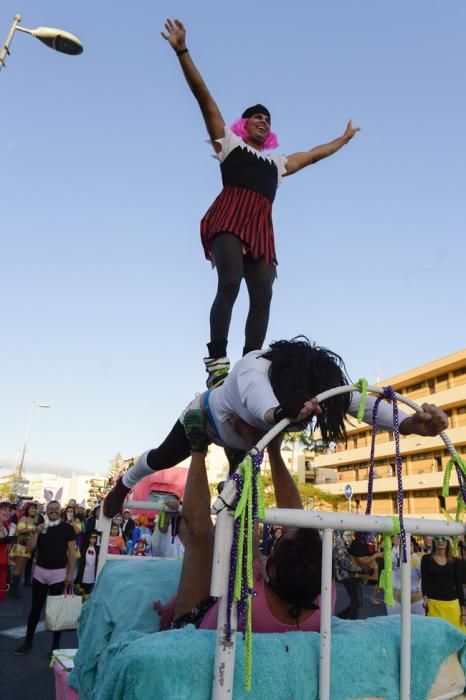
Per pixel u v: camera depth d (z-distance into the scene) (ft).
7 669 16.74
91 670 6.53
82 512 38.42
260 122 9.45
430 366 125.39
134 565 8.68
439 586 18.88
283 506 6.91
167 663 4.03
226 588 4.08
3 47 26.84
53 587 19.22
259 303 8.92
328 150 10.44
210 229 8.78
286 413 4.68
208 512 6.12
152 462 8.09
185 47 8.73
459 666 5.64
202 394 6.97
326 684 4.42
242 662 4.23
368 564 18.16
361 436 146.00
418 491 119.24
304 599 5.04
